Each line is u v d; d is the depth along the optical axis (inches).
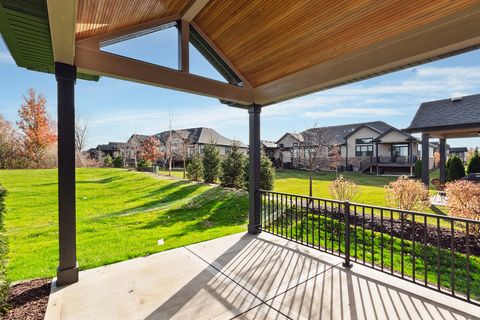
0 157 709.3
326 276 111.8
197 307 90.8
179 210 279.1
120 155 994.7
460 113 409.4
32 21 71.7
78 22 92.4
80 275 115.3
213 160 462.6
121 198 359.3
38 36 81.2
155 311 88.7
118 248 159.6
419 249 159.0
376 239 178.2
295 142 1000.9
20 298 97.2
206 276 113.3
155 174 642.8
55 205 314.2
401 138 782.5
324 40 118.4
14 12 66.7
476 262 140.5
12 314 86.6
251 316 85.4
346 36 111.5
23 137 711.7
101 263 132.8
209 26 141.9
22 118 702.5
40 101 710.5
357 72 113.8
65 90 103.9
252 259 130.7
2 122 719.7
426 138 402.6
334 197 299.6
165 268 121.6
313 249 143.2
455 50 90.0
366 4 95.7
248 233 175.3
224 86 154.8
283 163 1045.8
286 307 89.9
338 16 104.9
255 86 170.4
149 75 123.4
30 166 721.6
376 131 852.0
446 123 395.9
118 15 102.0
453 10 85.4
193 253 139.4
